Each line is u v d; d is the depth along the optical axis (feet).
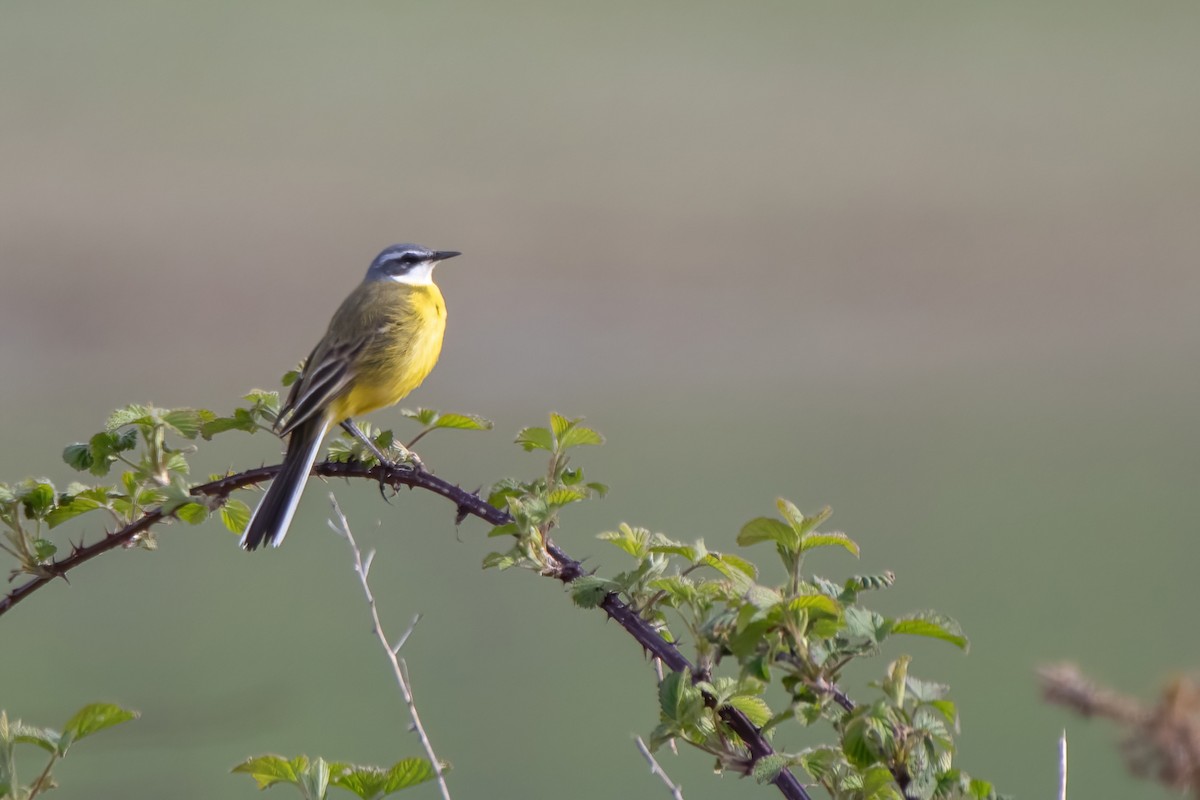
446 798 14.25
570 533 59.31
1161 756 9.71
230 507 18.42
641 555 15.52
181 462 18.20
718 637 14.12
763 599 13.65
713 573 16.79
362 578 15.93
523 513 16.02
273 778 14.55
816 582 14.48
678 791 14.16
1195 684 9.88
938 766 13.21
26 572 17.46
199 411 18.43
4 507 17.38
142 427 17.87
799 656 13.58
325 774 14.51
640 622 15.10
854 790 14.05
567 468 17.19
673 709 14.20
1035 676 10.19
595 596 15.24
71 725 14.34
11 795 14.03
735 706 14.69
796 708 13.67
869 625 13.57
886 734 13.12
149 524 17.46
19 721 14.85
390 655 15.38
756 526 14.55
